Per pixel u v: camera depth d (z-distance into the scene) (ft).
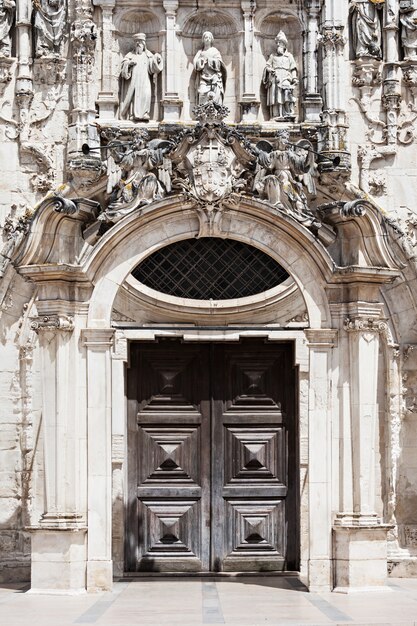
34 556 94.22
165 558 107.14
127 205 97.50
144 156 98.02
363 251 97.04
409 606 86.33
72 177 105.60
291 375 108.37
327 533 95.45
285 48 107.96
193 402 108.17
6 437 105.70
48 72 107.04
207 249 108.99
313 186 99.66
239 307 108.47
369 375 96.32
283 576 105.19
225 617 81.20
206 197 96.78
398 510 106.93
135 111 106.63
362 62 107.96
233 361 108.47
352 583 94.07
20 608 86.12
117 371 106.73
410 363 107.76
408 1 108.78
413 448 107.45
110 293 96.84
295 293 108.47
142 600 90.22
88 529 94.89
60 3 107.24
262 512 107.65
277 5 108.06
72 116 106.42
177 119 106.73
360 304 96.22
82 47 106.22
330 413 96.58
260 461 107.86
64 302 95.66
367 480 95.61
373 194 107.86
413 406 107.45
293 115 107.34
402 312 107.96
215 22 108.37
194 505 107.65
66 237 96.58
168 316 108.37
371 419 96.17
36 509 105.09
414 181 108.17
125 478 106.73
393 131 107.96
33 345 106.22
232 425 108.06
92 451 95.55
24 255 96.22
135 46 107.45
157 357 108.47
